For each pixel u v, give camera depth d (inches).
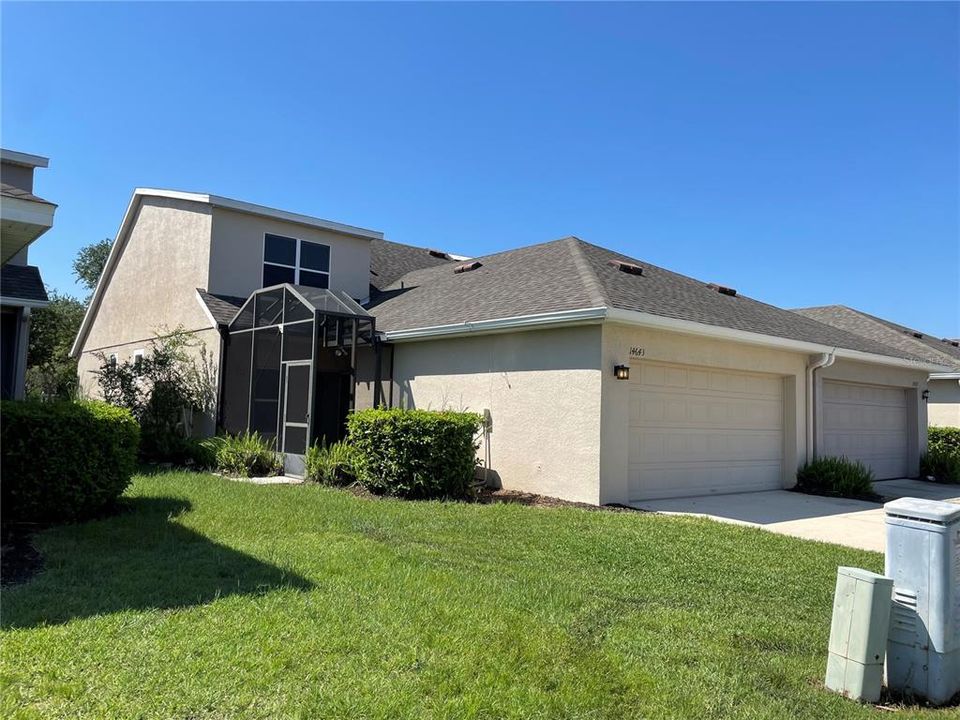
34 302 530.6
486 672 140.7
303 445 476.1
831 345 549.6
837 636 148.2
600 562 250.8
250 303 555.5
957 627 147.9
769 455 516.7
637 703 132.3
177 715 118.2
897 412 674.2
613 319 379.6
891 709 140.1
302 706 122.3
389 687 131.0
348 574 210.7
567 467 402.0
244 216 644.7
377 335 524.4
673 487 440.5
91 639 150.6
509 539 281.6
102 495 293.1
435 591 195.2
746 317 525.3
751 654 163.2
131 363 677.9
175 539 254.1
